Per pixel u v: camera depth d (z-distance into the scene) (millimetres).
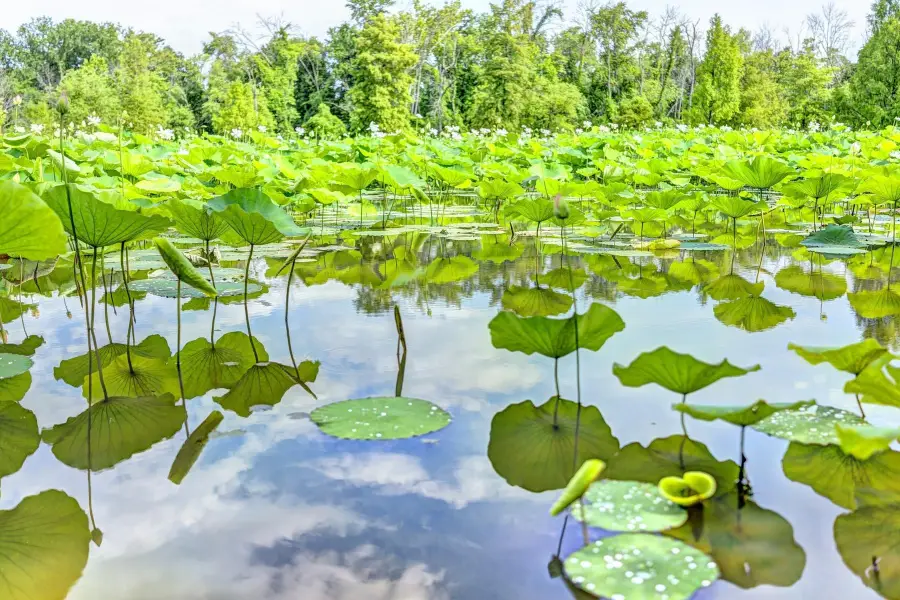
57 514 1277
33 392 1963
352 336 2471
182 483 1387
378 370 2082
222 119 29812
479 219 7000
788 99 35344
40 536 1197
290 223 2697
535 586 1030
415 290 3291
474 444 1544
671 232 5723
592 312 1628
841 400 1742
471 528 1200
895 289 3240
